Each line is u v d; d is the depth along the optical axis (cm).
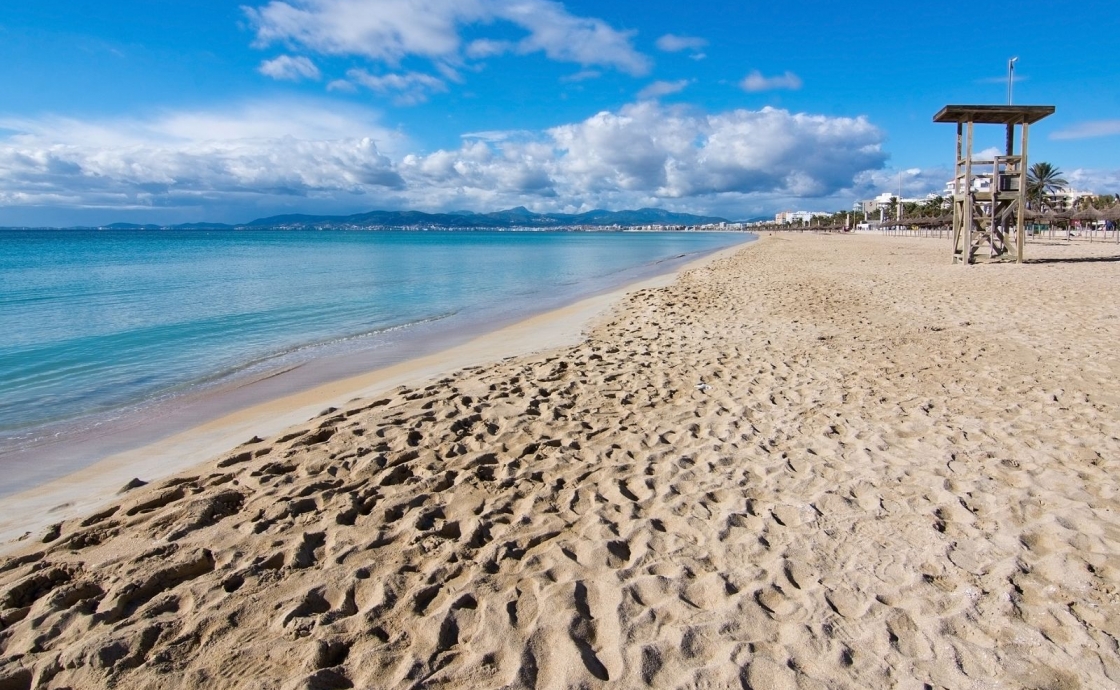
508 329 1279
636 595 300
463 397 658
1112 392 604
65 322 1366
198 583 319
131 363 987
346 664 257
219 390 828
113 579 325
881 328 993
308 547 355
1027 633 265
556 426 557
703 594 301
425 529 376
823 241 6162
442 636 274
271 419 686
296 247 6400
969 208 2014
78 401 778
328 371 930
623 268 3350
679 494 414
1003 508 376
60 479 525
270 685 246
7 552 377
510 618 284
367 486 438
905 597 293
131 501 437
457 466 470
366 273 2895
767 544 346
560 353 910
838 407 592
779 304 1329
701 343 923
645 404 620
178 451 589
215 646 272
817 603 290
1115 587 294
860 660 253
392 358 1016
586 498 412
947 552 330
